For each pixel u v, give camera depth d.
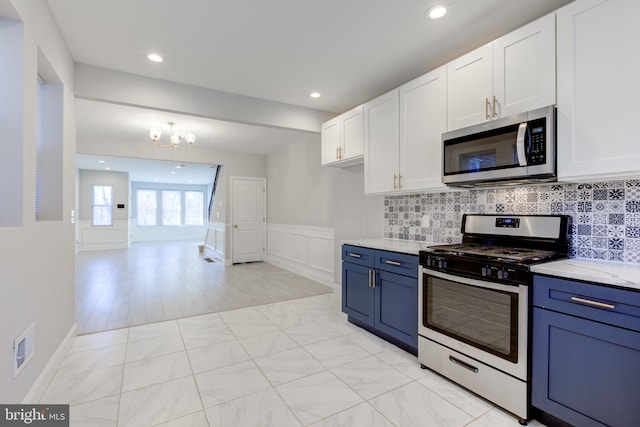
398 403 1.85
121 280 5.21
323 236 4.99
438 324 2.14
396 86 3.21
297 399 1.90
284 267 6.32
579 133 1.65
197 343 2.71
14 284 1.48
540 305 1.62
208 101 3.26
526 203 2.21
